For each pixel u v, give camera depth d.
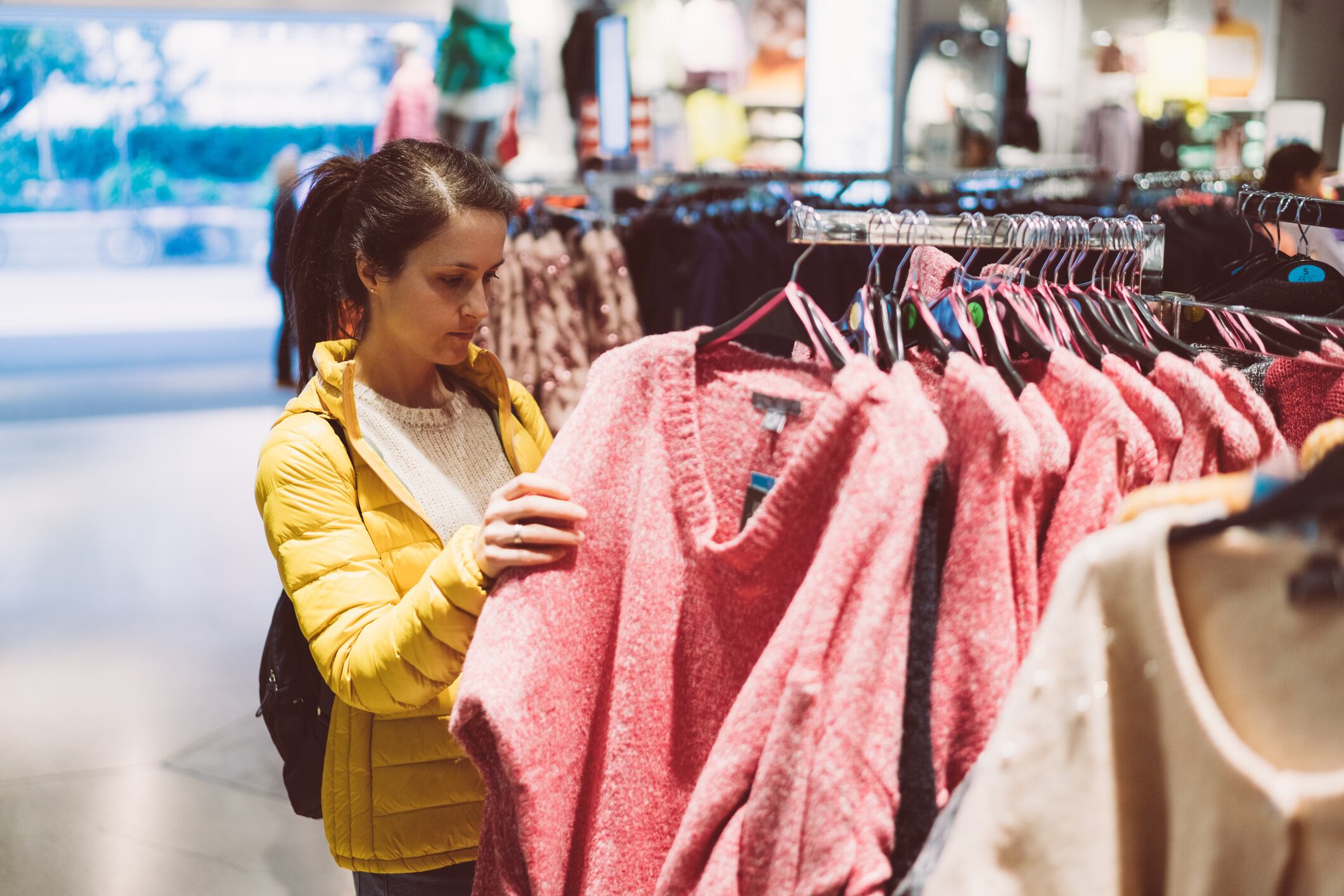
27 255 12.36
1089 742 0.74
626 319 2.96
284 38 11.44
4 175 12.06
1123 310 1.26
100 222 12.57
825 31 6.05
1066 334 1.23
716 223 3.19
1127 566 0.73
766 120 6.14
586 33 5.85
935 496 0.94
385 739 1.27
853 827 0.86
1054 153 6.25
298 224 1.41
